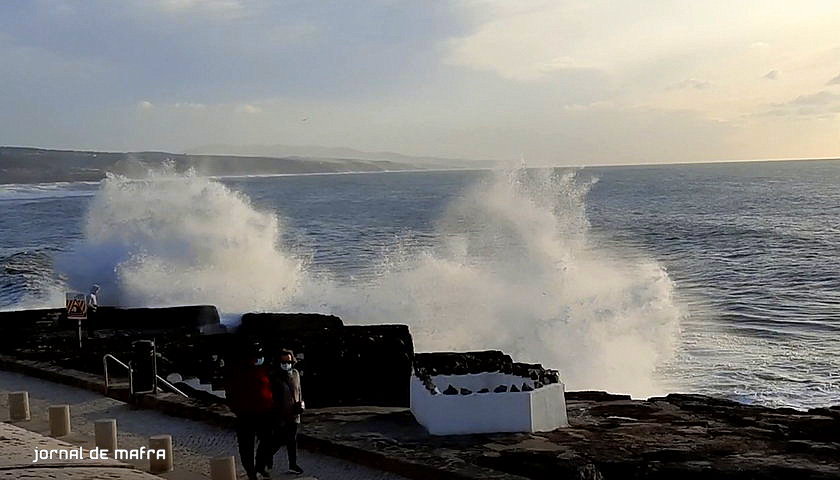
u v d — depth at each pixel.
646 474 9.55
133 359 13.08
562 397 11.52
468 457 9.70
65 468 8.16
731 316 27.50
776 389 19.28
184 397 12.48
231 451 10.16
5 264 35.38
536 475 9.24
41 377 14.81
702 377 20.55
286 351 9.38
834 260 41.03
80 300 16.52
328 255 41.91
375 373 14.08
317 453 10.09
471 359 14.20
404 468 9.10
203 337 17.33
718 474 9.54
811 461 10.09
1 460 8.31
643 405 13.51
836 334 24.78
